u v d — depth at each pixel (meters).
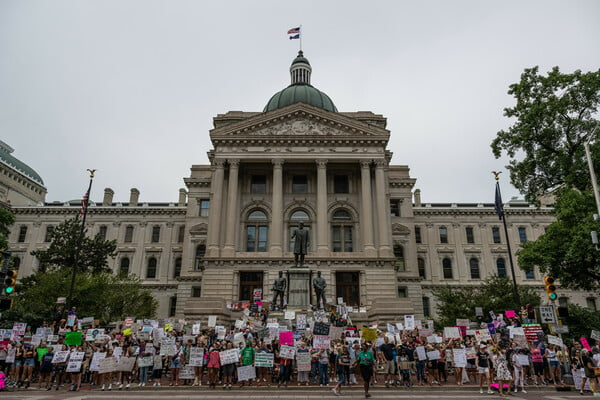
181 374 18.20
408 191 58.75
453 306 44.34
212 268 44.19
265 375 20.27
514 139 32.47
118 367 17.72
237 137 48.41
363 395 16.19
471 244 65.44
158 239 64.56
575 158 29.89
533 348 19.22
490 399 15.24
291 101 57.69
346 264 44.38
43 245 64.88
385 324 35.34
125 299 46.47
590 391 17.23
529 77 33.00
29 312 32.22
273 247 45.16
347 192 51.00
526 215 66.88
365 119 55.97
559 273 28.75
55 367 18.34
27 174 78.44
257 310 32.75
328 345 18.31
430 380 19.45
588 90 29.62
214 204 46.72
